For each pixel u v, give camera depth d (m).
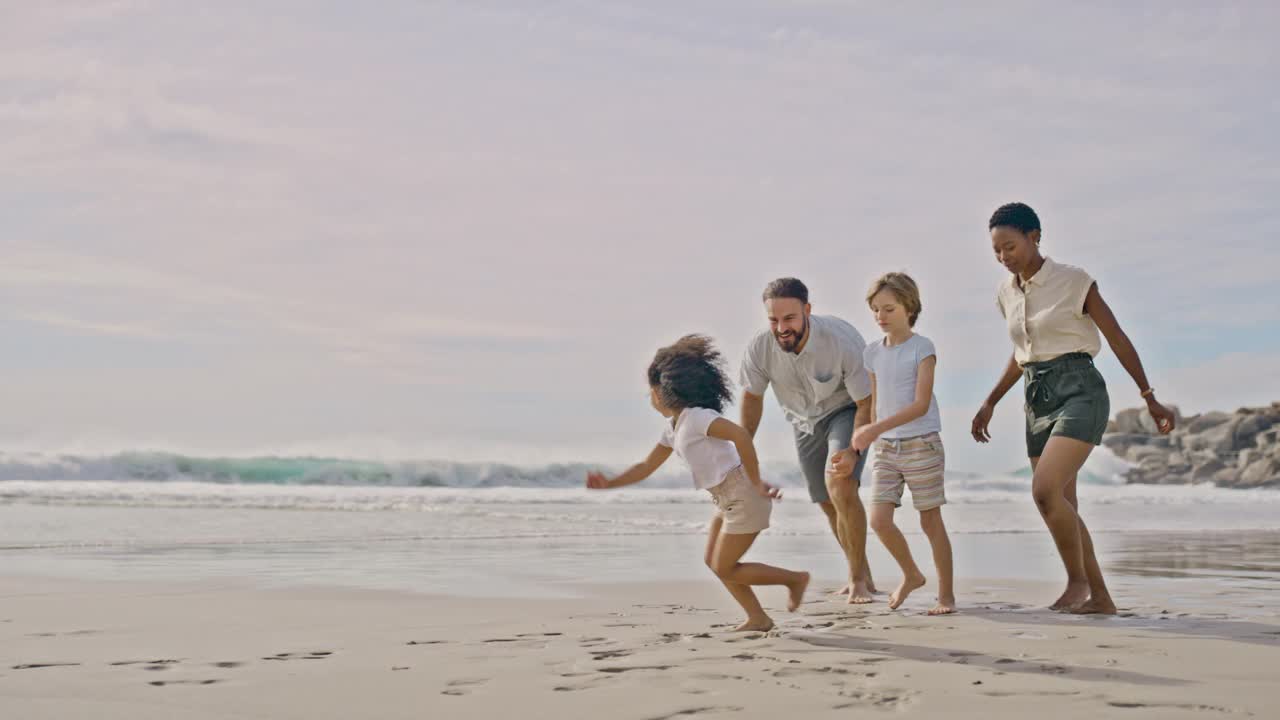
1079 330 4.74
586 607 4.94
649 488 23.91
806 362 5.28
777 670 3.20
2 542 8.45
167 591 5.45
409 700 2.82
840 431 5.31
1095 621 4.37
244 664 3.38
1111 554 8.30
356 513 13.29
